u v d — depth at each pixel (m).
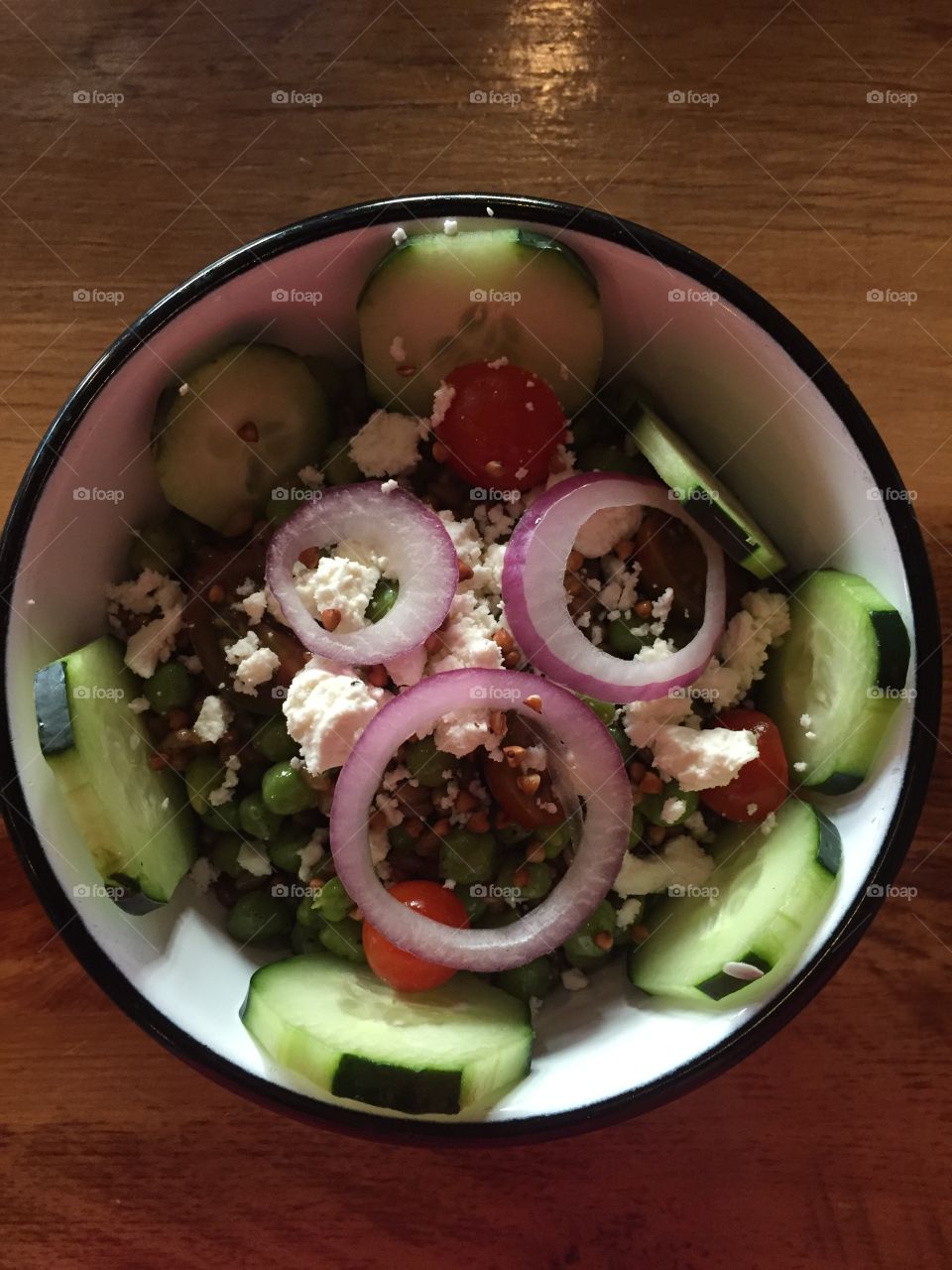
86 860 0.19
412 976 0.20
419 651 0.20
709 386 0.20
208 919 0.21
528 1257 0.22
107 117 0.23
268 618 0.20
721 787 0.20
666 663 0.20
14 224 0.23
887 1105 0.23
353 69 0.23
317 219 0.18
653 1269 0.22
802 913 0.18
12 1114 0.23
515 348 0.20
